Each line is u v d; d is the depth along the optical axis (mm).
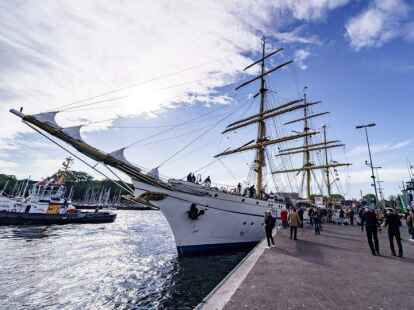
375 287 6289
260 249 11938
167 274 16219
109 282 14914
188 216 19203
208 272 16250
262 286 6285
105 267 18438
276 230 19953
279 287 6219
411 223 15695
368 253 11039
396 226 10695
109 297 12539
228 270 16547
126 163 16891
